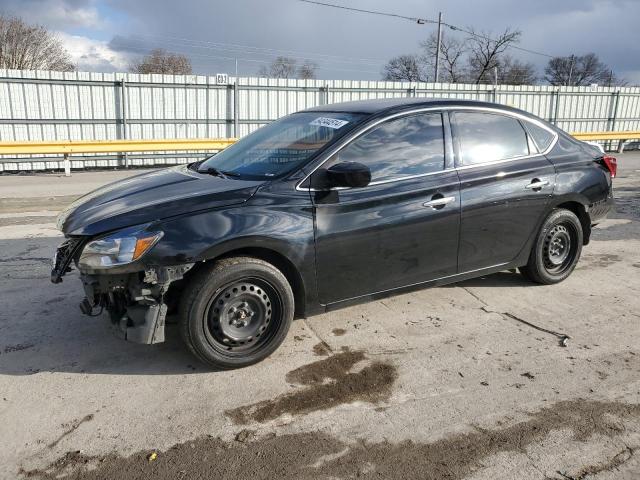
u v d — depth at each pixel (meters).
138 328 3.35
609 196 5.33
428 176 4.15
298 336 4.10
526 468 2.66
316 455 2.76
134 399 3.26
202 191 3.61
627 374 3.57
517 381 3.47
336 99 18.69
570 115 22.69
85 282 3.40
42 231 7.38
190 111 16.77
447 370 3.61
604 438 2.89
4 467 2.67
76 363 3.68
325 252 3.73
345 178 3.52
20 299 4.78
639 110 24.09
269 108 17.80
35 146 13.86
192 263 3.32
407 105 4.24
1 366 3.62
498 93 21.11
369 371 3.60
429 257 4.21
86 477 2.60
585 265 5.88
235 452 2.79
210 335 3.48
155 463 2.70
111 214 3.44
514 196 4.58
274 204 3.57
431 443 2.85
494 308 4.65
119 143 14.92
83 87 15.27
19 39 40.41
